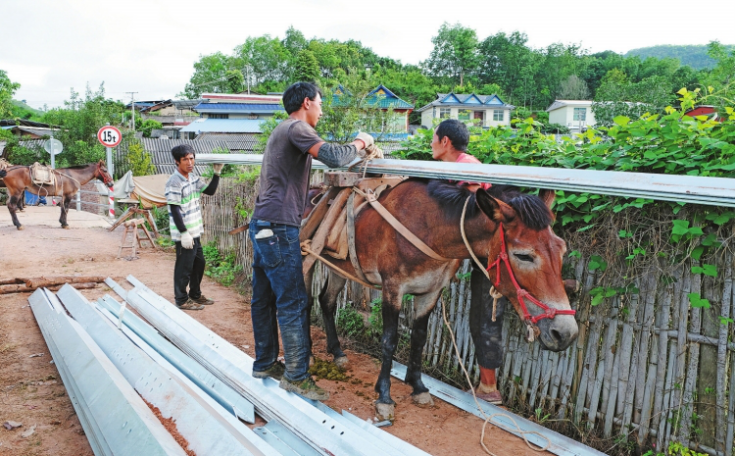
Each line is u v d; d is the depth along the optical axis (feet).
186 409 9.02
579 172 8.05
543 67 219.20
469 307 12.92
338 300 17.89
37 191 37.83
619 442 10.13
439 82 253.44
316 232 12.05
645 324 9.92
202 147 82.74
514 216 8.56
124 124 95.04
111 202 45.39
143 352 12.14
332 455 8.60
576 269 11.09
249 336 16.72
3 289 20.68
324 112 33.04
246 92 232.94
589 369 10.79
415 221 10.31
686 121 9.93
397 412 11.46
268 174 10.02
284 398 10.36
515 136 13.20
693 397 9.38
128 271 26.00
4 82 114.52
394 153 15.48
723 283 9.00
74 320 15.17
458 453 9.84
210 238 29.30
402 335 15.29
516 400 12.07
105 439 8.57
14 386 11.89
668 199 7.06
